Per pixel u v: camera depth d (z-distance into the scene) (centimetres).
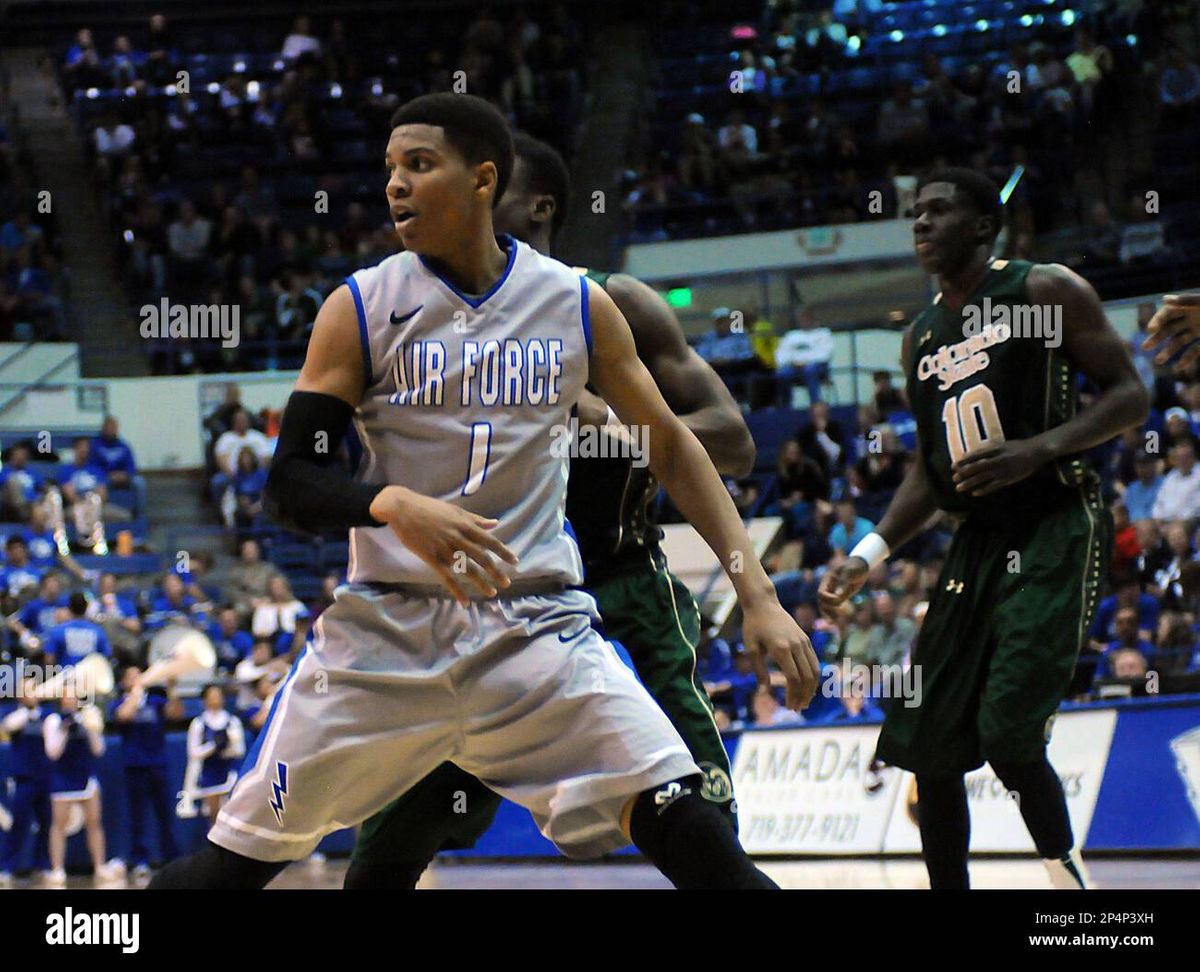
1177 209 1425
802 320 1313
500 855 849
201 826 956
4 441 1400
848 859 777
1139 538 932
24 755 929
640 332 316
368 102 1747
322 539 1273
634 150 1738
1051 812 353
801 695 239
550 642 230
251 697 987
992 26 1722
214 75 1848
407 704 229
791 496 1145
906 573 952
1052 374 373
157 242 1588
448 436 233
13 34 1903
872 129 1641
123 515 1285
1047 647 355
